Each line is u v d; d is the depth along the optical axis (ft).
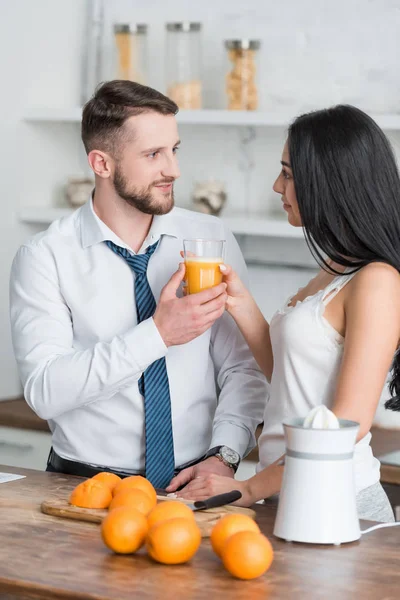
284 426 6.60
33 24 14.28
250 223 12.96
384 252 7.29
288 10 13.46
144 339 7.99
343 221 7.43
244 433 8.82
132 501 6.73
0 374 14.30
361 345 7.04
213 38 13.94
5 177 14.17
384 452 11.13
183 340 8.02
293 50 13.48
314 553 6.31
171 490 8.13
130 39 13.65
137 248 9.00
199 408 9.00
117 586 5.64
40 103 14.57
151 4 14.35
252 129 13.97
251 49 12.98
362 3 13.00
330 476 6.48
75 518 6.98
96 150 8.63
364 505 7.66
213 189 13.50
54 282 8.80
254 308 8.48
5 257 14.29
